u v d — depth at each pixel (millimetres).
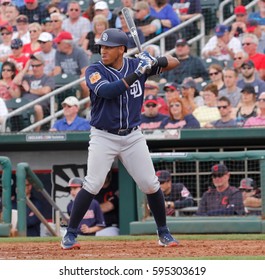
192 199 45656
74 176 57781
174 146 55031
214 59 52688
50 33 56812
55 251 27641
